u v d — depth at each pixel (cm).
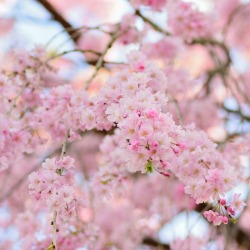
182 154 217
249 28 680
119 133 188
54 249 197
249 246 469
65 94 257
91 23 718
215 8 673
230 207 203
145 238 481
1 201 387
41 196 212
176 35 384
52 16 531
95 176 296
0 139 243
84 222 291
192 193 210
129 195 500
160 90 234
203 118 480
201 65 665
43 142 274
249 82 592
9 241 400
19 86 288
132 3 366
